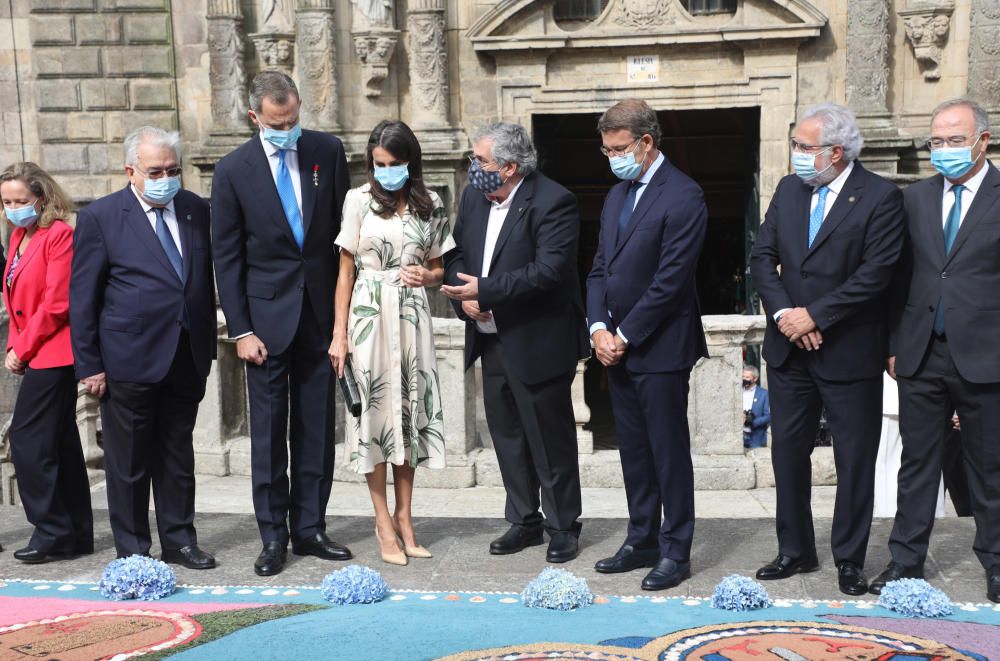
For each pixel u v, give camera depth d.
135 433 5.47
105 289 5.46
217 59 15.72
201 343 5.52
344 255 5.51
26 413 5.67
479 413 11.49
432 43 14.89
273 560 5.43
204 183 15.95
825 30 14.42
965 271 4.83
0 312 9.57
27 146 16.91
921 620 4.53
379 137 5.31
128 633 4.40
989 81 13.83
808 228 4.98
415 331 5.50
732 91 14.75
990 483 4.91
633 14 14.71
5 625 4.56
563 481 5.60
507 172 5.36
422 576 5.34
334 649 4.17
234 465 8.43
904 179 13.70
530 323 5.49
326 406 5.65
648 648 4.16
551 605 4.72
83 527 5.88
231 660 4.08
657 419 5.14
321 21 14.88
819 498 7.33
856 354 4.93
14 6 16.56
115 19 16.41
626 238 5.17
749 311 16.06
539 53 14.95
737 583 4.73
